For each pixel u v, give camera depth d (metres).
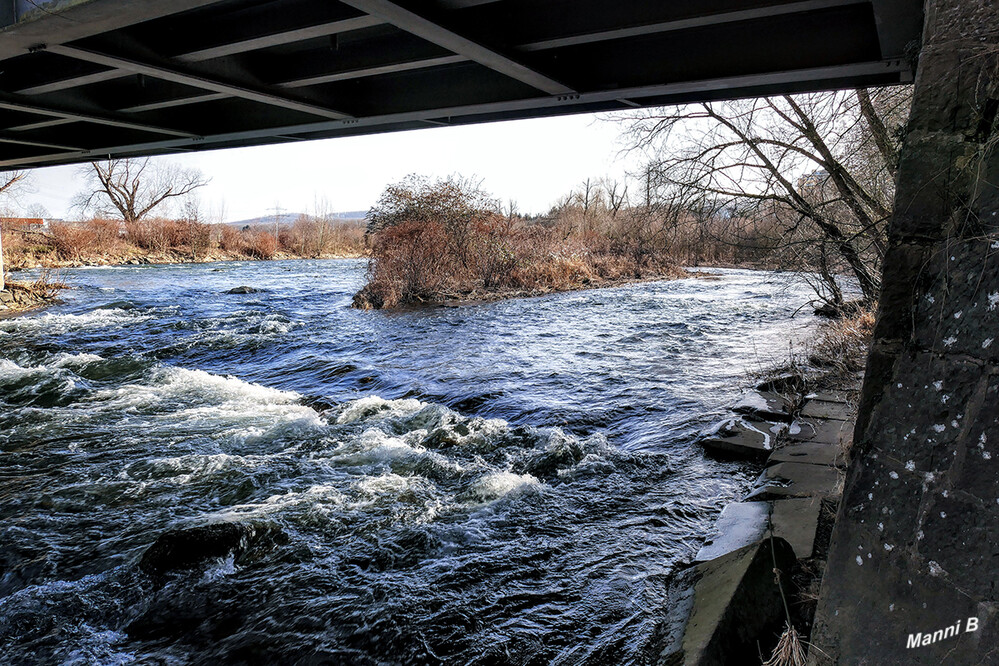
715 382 10.17
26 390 10.41
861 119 10.94
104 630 4.27
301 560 5.03
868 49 6.68
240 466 6.98
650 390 9.87
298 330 16.19
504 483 6.32
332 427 8.30
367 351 13.46
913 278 2.23
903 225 2.26
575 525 5.52
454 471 6.69
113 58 6.74
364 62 7.85
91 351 14.04
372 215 24.00
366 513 5.79
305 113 10.40
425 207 23.61
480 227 24.20
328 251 60.69
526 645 3.95
